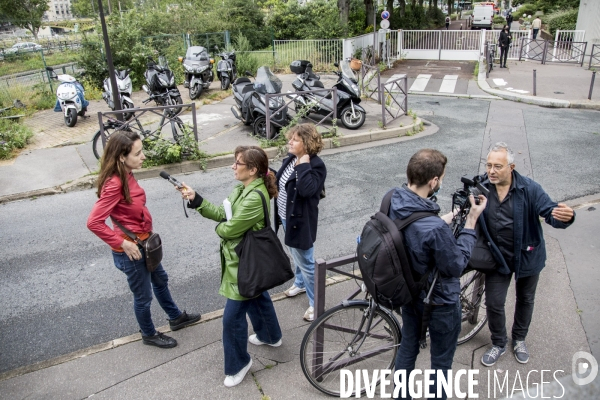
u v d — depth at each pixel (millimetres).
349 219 6508
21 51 22672
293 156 4156
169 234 6203
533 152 9258
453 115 12820
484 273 3656
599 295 4578
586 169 8219
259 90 9992
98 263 5531
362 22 27016
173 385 3527
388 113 12383
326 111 10688
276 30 27703
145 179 8375
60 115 13250
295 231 3916
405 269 2668
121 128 8633
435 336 2947
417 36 23938
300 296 4699
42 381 3605
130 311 4570
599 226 6070
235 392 3443
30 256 5727
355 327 3424
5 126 10664
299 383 3529
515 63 21688
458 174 8078
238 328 3387
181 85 17734
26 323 4410
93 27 19016
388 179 8016
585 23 22203
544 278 4902
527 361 3713
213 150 9469
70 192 7898
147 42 19906
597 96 14523
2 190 7848
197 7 26156
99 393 3465
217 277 5152
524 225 3355
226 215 3389
